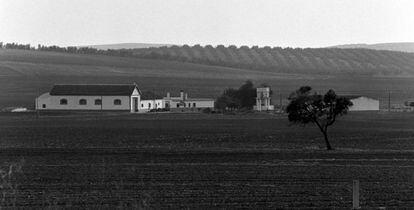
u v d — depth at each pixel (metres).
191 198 107.75
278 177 134.25
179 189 117.31
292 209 98.25
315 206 100.62
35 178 131.50
